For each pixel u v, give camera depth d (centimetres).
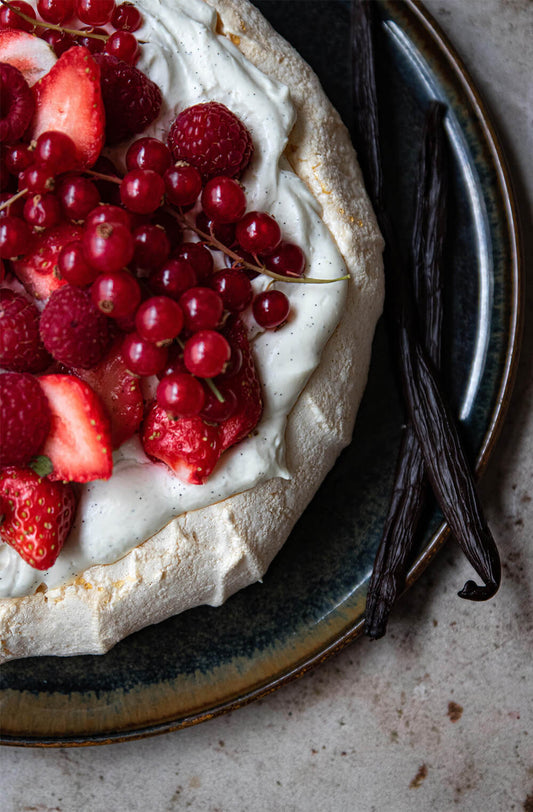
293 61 41
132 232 35
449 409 42
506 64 45
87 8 37
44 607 39
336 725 45
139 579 38
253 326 38
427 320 43
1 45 37
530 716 44
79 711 42
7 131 36
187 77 39
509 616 45
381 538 42
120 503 37
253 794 45
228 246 37
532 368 45
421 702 45
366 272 40
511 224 43
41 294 36
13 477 36
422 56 44
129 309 34
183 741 45
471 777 44
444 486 41
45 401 35
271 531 40
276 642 42
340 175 41
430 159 43
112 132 37
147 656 43
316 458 40
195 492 37
